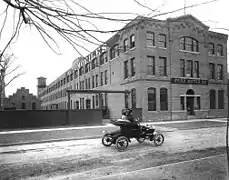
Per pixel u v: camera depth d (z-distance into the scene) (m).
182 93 24.45
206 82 26.33
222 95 27.81
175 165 6.56
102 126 18.11
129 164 6.84
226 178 5.25
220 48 28.52
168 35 23.98
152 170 6.10
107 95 29.78
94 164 6.92
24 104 68.56
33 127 17.80
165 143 10.57
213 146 9.68
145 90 21.95
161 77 23.08
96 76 34.16
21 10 2.05
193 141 11.09
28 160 7.58
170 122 20.94
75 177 5.70
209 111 26.64
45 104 82.12
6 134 13.80
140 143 10.63
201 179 5.22
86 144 10.63
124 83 24.97
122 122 9.38
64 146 10.16
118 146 8.93
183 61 25.02
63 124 19.20
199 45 26.11
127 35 23.98
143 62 22.09
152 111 22.30
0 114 17.23
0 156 8.25
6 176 5.86
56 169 6.45
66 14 2.06
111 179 5.44
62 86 56.06
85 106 38.88
